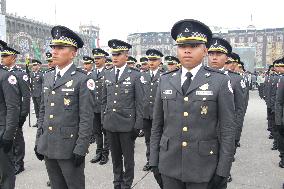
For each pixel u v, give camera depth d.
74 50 3.29
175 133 2.48
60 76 3.25
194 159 2.41
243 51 30.72
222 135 2.41
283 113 4.85
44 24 44.19
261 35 56.56
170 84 2.56
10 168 3.86
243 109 4.30
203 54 2.51
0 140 3.67
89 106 3.16
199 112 2.41
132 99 4.54
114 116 4.42
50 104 3.22
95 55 6.69
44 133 3.24
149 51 6.34
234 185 4.75
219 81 2.43
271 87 7.78
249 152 6.70
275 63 7.78
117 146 4.47
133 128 4.44
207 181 2.39
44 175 5.03
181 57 2.49
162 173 2.56
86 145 3.13
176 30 2.54
